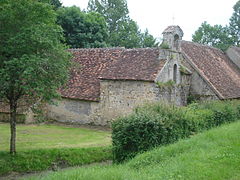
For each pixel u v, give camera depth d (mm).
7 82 13719
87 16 39406
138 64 23984
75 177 8781
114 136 14125
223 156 10711
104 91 24141
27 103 18109
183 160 10547
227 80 28375
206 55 30266
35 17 14992
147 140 13758
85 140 19484
